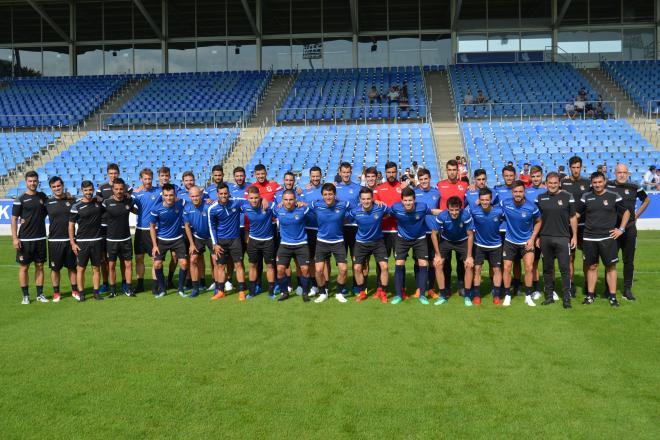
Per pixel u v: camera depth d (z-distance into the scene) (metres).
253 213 7.55
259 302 7.39
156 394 4.22
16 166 19.92
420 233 7.26
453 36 26.19
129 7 27.36
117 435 3.59
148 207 8.05
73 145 21.44
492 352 5.12
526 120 21.92
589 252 6.97
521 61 26.06
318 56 26.97
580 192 7.59
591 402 4.02
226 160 20.02
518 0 25.91
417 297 7.57
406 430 3.62
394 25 26.64
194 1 27.09
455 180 7.94
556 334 5.68
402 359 4.95
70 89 26.16
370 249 7.45
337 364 4.83
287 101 24.14
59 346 5.41
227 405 4.02
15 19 27.59
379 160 18.94
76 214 7.51
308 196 8.05
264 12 26.95
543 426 3.67
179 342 5.51
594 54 25.77
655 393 4.17
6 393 4.27
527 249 6.96
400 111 22.58
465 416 3.82
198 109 24.06
